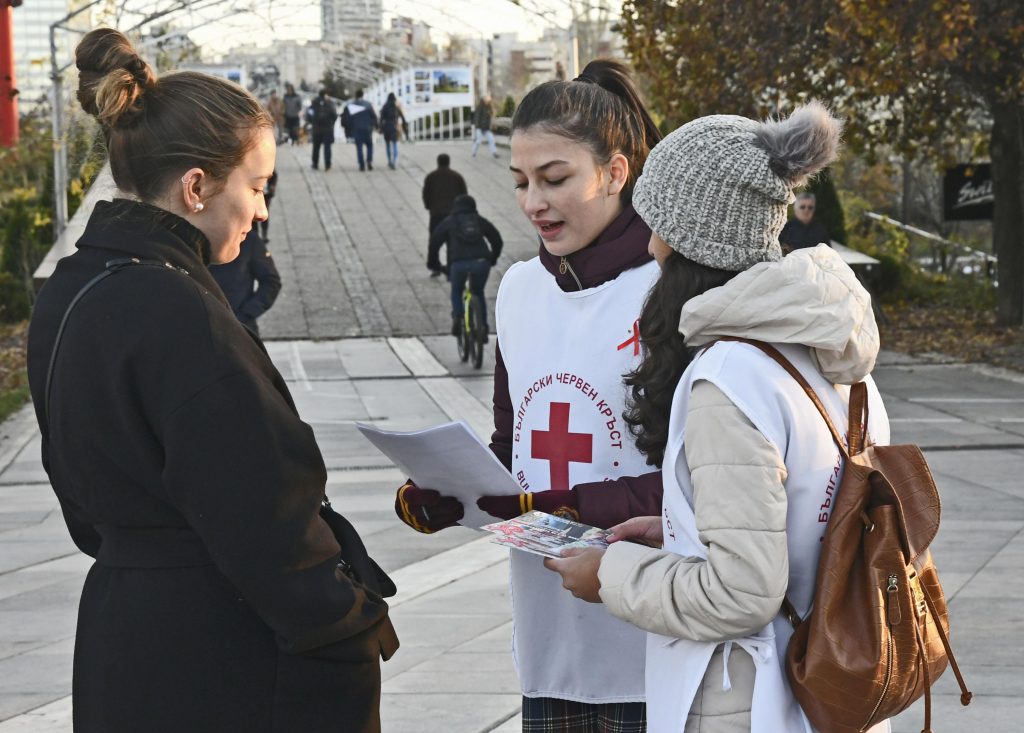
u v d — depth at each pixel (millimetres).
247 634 1984
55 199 17172
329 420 10234
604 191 2459
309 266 19875
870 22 12164
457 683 4305
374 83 52969
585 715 2617
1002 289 15133
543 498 2404
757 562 1880
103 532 2041
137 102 2033
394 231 23125
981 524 6359
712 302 1966
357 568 2146
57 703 4223
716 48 14383
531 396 2561
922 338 14672
